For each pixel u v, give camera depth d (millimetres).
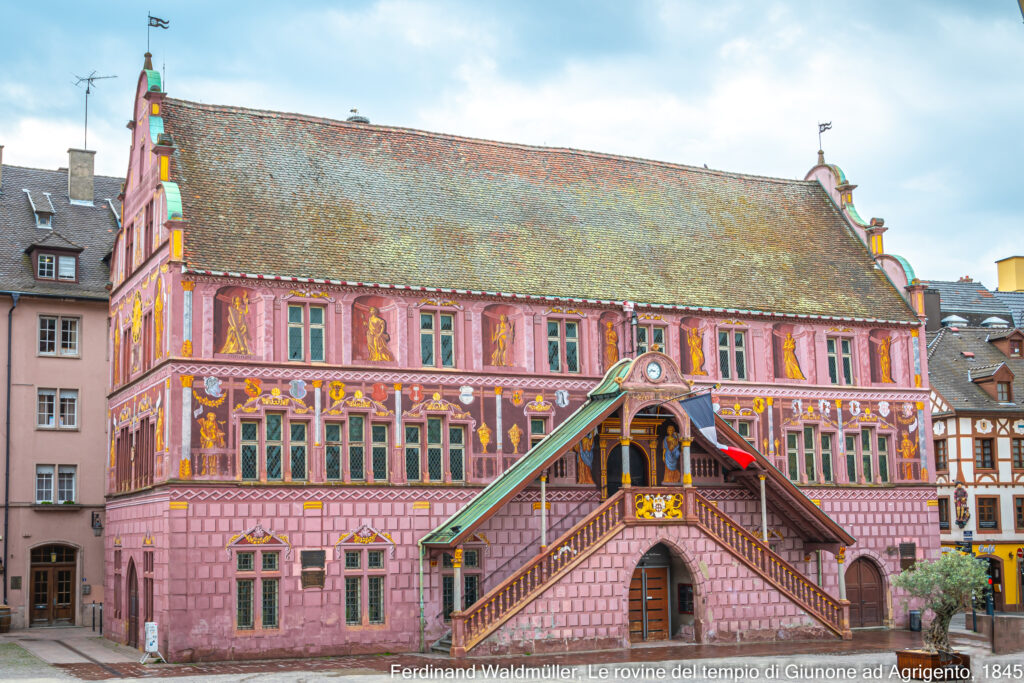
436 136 41031
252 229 34375
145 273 35188
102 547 43312
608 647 33188
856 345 41750
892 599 40656
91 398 43906
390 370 34344
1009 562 55719
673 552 35906
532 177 41344
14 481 42125
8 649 34219
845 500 40500
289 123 38750
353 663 30500
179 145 35906
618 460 36781
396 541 33750
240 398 32500
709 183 44906
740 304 39719
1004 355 60625
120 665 30078
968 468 55750
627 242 40344
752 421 39500
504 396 35781
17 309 43031
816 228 45125
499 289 36125
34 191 47906
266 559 32188
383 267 35094
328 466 33469
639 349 37938
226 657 31188
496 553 34562
